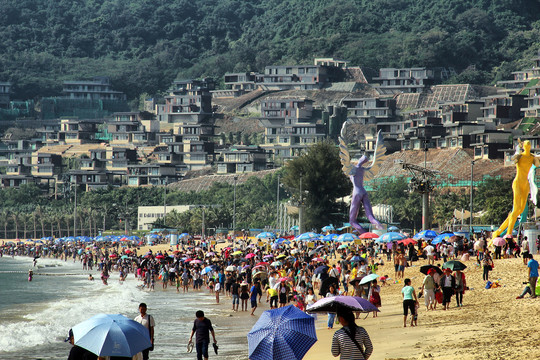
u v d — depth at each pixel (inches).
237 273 4426.7
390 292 3806.6
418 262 5108.3
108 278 6712.6
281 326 1397.6
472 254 5044.3
